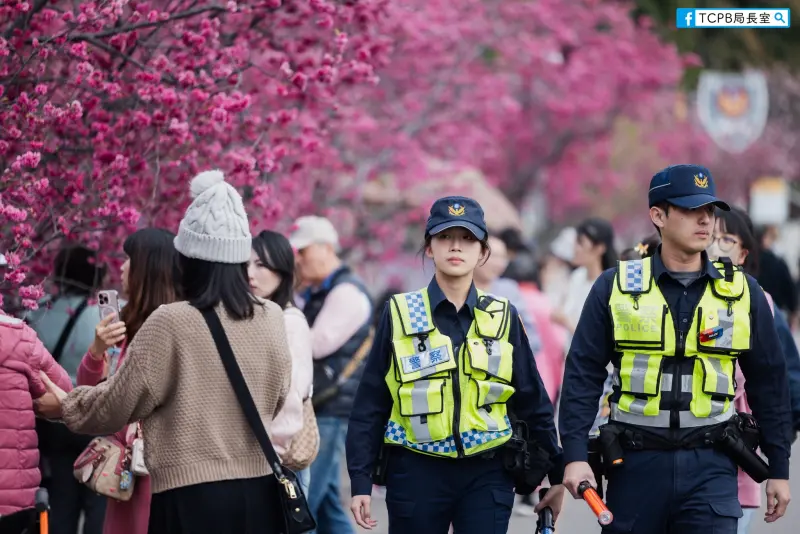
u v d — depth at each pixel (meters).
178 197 13.66
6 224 12.68
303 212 20.44
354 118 20.95
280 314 8.80
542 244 53.94
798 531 16.69
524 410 9.98
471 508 9.75
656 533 9.54
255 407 8.41
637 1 37.97
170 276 10.11
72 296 12.26
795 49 36.84
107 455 9.98
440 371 9.70
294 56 14.64
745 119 44.66
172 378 8.34
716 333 9.41
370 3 14.34
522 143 44.47
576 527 17.30
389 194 26.16
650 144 56.22
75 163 12.83
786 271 20.38
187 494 8.25
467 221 9.79
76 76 12.09
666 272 9.58
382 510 19.00
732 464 9.55
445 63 27.91
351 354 13.40
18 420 9.18
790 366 10.76
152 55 13.38
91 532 12.04
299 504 8.41
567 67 39.38
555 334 18.83
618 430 9.56
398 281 30.05
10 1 11.73
